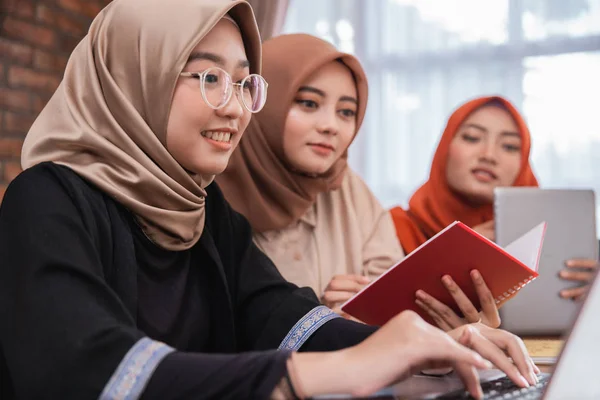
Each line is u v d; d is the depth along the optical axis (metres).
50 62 2.78
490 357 0.80
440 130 3.17
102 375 0.62
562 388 0.52
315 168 1.47
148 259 0.91
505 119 2.02
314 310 1.00
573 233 1.51
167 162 0.90
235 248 1.10
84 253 0.75
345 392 0.61
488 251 0.98
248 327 1.03
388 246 1.66
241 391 0.60
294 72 1.45
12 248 0.73
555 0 3.05
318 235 1.57
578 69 3.01
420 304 1.06
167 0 0.91
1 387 0.76
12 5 2.59
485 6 3.13
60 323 0.65
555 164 3.02
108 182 0.87
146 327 0.90
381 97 3.24
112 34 0.92
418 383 0.81
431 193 2.04
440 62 3.18
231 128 0.92
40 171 0.82
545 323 1.47
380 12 3.26
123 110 0.89
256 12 2.90
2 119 2.58
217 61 0.91
